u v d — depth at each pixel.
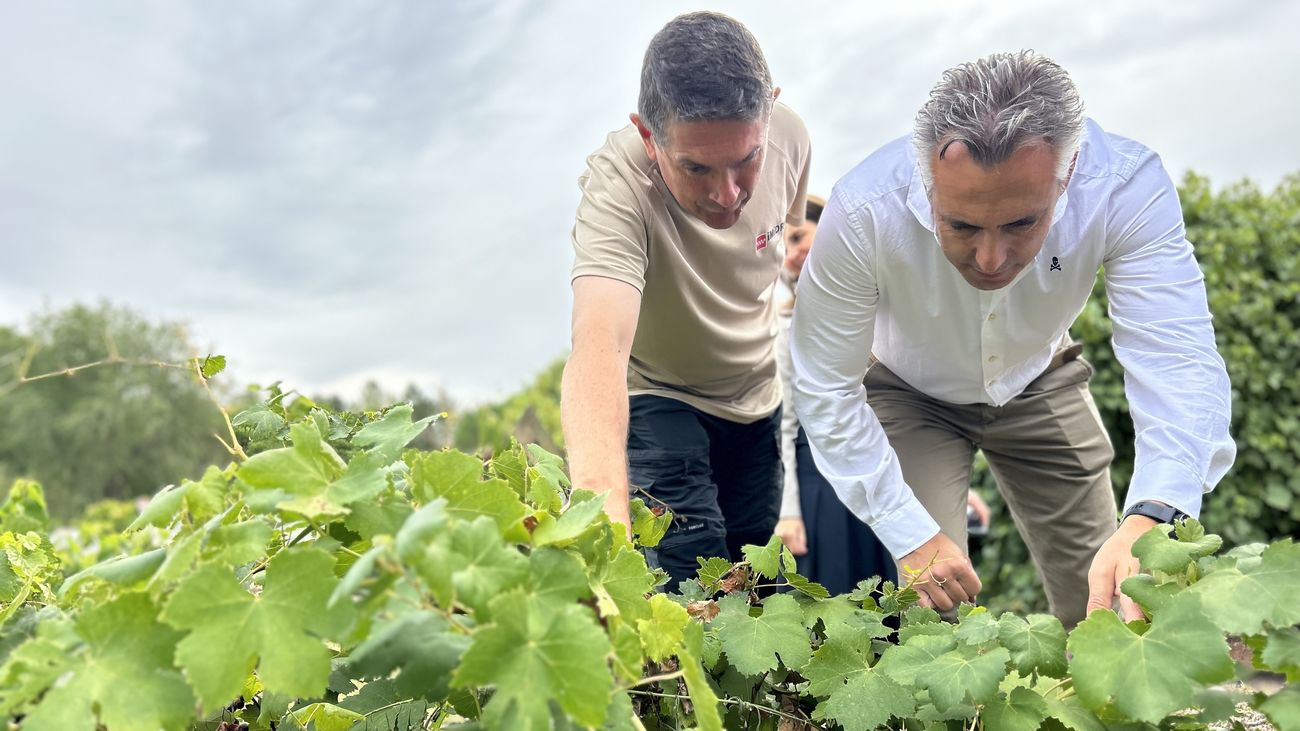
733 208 2.10
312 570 0.87
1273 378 5.18
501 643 0.83
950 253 1.80
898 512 2.14
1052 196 1.67
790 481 3.43
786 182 2.69
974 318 2.22
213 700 0.83
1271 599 0.98
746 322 2.78
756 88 2.00
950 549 2.08
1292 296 5.46
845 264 2.10
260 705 1.29
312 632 0.85
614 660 0.93
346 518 0.94
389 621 0.88
